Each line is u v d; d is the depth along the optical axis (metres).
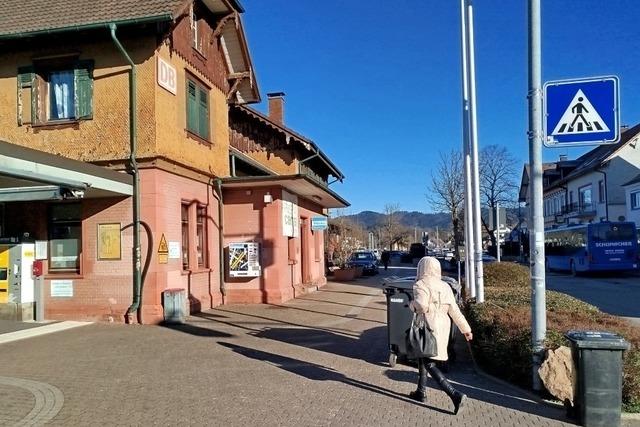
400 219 108.56
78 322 12.86
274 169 24.92
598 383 5.48
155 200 12.81
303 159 26.19
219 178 16.33
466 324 6.25
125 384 7.25
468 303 10.48
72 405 6.35
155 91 12.91
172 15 12.38
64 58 13.35
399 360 8.55
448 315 6.39
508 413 5.97
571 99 6.53
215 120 16.84
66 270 13.35
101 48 13.19
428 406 6.24
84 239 13.15
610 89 6.45
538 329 6.66
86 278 13.09
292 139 24.91
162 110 13.23
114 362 8.59
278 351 9.38
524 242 56.53
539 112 6.74
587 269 31.55
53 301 13.23
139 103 12.95
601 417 5.45
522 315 7.81
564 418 5.80
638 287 24.59
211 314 14.30
